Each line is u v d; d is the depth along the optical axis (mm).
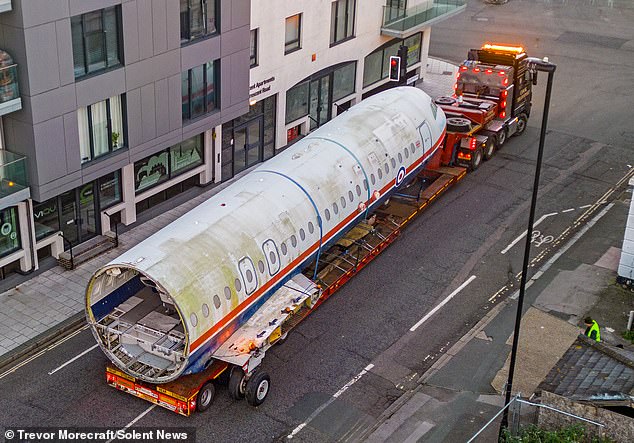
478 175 39156
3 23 25812
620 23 61656
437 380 26047
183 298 22250
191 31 32031
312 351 27000
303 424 23906
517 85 40812
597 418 21344
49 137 27562
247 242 24734
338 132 31219
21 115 26938
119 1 28469
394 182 32312
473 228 34750
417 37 48500
